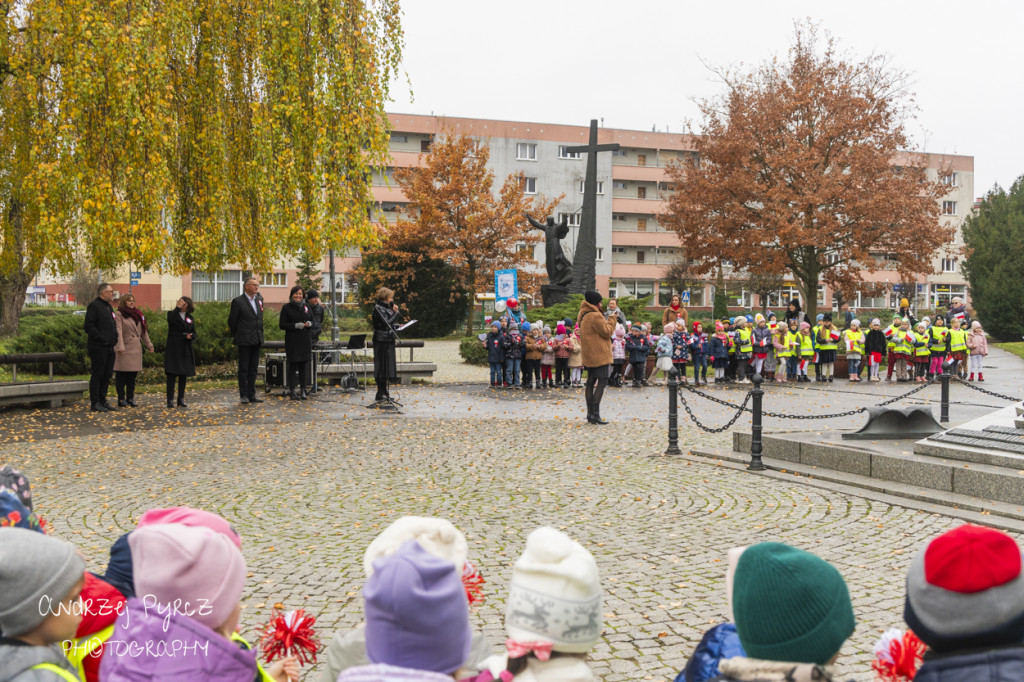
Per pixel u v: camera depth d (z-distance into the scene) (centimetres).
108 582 233
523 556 214
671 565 576
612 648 432
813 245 3441
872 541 633
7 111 1605
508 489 837
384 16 1730
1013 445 770
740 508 748
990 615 171
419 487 846
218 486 848
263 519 712
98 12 1430
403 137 6656
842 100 3416
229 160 1728
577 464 981
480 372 2420
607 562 583
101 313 1445
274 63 1625
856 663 410
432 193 4803
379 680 175
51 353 1566
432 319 4500
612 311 2031
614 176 7156
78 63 1402
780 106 3444
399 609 176
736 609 191
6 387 1412
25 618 189
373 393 1767
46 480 875
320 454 1045
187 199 1767
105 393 1469
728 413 1512
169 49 1536
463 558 242
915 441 931
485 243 4806
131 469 940
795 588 180
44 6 1425
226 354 2334
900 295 6175
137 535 208
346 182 1712
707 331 3123
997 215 4750
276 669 269
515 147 6831
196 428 1265
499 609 489
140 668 199
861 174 3409
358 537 652
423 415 1445
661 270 7169
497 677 210
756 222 3647
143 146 1475
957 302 3409
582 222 3069
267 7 1611
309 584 537
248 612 484
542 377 2008
